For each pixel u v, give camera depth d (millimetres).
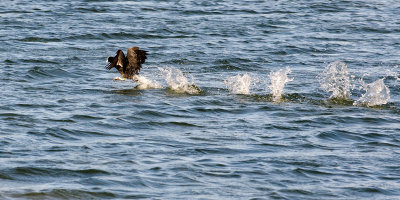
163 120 52625
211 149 44344
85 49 88500
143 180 37688
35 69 72688
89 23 109000
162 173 38938
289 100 61750
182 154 42969
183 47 91625
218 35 102188
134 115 53750
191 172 39250
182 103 59125
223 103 59688
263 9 131375
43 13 117875
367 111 57594
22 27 102625
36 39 93562
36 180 37344
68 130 48312
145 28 105750
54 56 82500
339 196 36375
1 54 82000
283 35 103750
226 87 67312
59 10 122125
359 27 112562
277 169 40438
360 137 48812
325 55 88625
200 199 35031
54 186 36438
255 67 79688
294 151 44531
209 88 66625
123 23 110125
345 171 40562
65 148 43625
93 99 59938
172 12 124188
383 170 40969
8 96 59719
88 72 73875
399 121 54125
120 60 63062
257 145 45688
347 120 53906
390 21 120000
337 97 62938
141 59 64125
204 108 57156
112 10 124438
